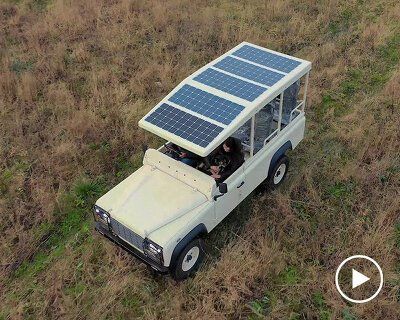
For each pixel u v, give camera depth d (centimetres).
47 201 826
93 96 1078
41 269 727
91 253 726
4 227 797
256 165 737
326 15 1327
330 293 652
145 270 698
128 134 952
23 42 1302
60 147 927
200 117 666
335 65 1138
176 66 1150
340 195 808
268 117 736
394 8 1340
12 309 662
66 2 1472
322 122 977
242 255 694
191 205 657
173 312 638
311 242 721
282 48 1230
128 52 1245
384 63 1142
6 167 916
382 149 884
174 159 712
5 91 1098
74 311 652
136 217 644
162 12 1365
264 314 640
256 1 1442
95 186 862
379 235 710
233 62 778
